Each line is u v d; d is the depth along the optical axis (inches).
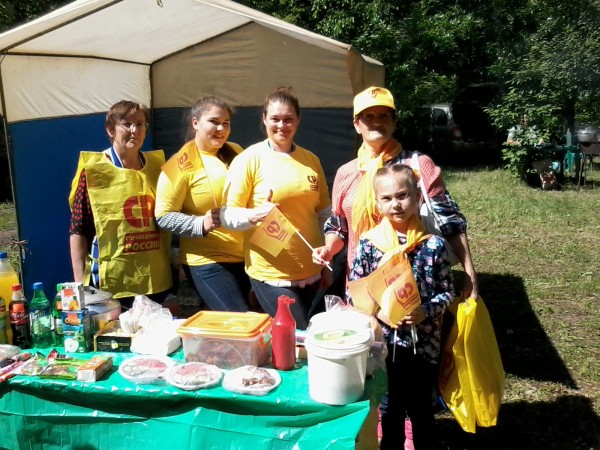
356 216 111.2
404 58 589.0
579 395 158.6
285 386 87.4
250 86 209.5
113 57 190.2
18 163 148.0
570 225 351.9
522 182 485.7
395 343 106.0
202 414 86.9
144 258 128.0
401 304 96.4
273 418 84.7
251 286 133.3
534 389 162.1
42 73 157.2
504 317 217.0
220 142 130.0
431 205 110.0
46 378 90.4
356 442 81.7
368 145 114.3
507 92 570.3
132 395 87.4
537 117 471.2
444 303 102.5
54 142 163.0
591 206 398.9
